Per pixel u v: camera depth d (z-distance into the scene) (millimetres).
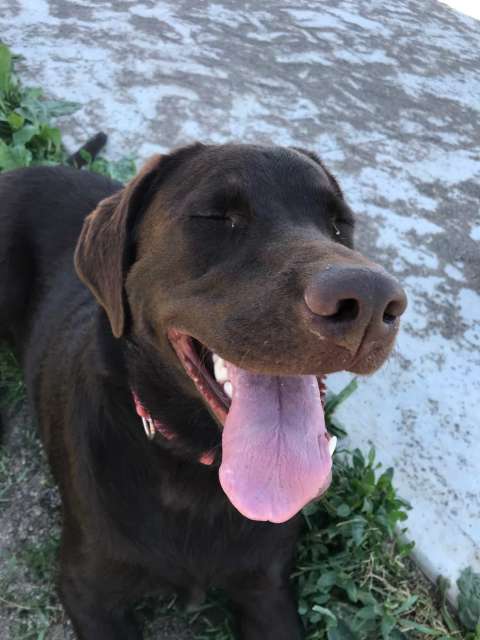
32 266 521
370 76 957
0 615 404
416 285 641
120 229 332
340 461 475
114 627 379
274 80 892
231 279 282
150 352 336
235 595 392
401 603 416
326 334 228
